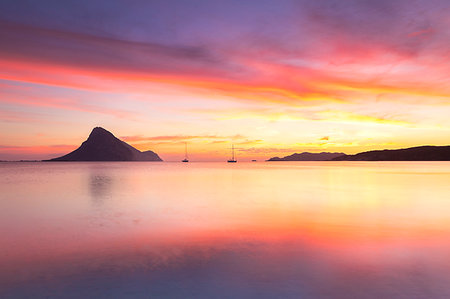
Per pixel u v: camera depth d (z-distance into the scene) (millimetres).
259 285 6066
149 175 52125
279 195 21812
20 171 72750
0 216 13672
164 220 12617
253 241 9289
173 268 6977
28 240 9469
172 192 23812
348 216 13500
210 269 6906
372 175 50656
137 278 6414
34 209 15609
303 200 18984
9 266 7152
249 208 15797
